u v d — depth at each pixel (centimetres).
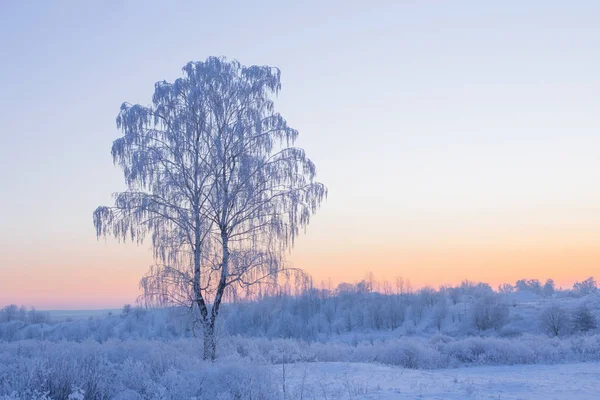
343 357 2748
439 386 1573
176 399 1123
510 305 9562
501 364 2791
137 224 1983
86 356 1577
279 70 2216
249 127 2078
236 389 1177
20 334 6431
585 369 2369
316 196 2081
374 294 10644
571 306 8262
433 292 11088
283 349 2305
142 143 2062
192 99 2038
